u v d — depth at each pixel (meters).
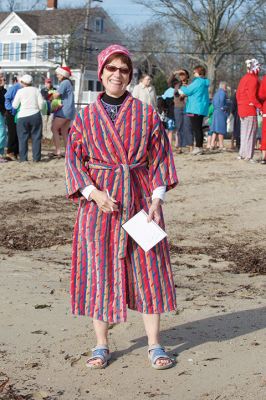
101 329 4.78
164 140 4.67
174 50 64.19
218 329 5.48
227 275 7.50
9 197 11.67
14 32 64.56
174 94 16.55
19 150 15.61
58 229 9.48
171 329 5.48
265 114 14.55
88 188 4.54
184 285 6.98
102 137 4.58
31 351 5.02
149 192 4.67
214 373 4.62
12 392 4.38
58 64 58.81
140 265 4.61
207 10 54.31
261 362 4.79
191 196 11.62
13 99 15.65
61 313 5.83
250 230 9.64
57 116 16.03
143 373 4.64
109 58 4.56
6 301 6.12
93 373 4.66
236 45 56.88
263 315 5.89
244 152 14.95
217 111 17.27
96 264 4.60
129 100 4.62
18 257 8.02
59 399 4.29
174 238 9.12
